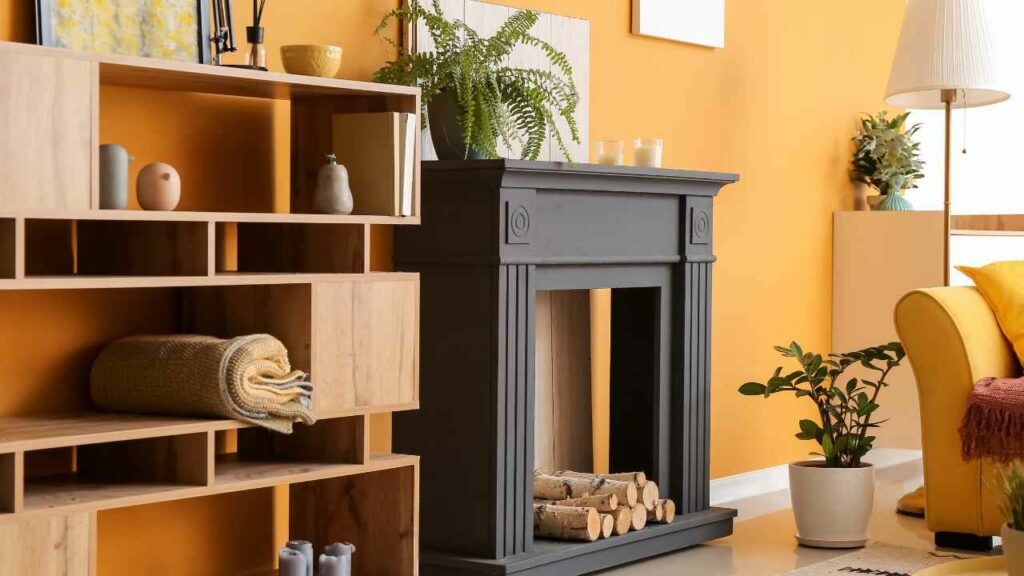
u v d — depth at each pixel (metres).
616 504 3.70
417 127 3.09
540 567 3.43
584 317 4.26
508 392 3.41
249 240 3.22
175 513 3.11
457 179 3.39
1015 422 3.62
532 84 3.95
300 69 3.01
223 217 2.68
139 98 2.99
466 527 3.45
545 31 4.07
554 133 3.93
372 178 3.05
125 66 2.56
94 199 2.48
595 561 3.62
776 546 4.05
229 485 2.72
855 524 4.01
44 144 2.41
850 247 5.38
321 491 3.26
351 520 3.21
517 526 3.46
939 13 4.64
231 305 3.01
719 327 4.83
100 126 2.91
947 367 3.82
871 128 5.50
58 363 2.86
